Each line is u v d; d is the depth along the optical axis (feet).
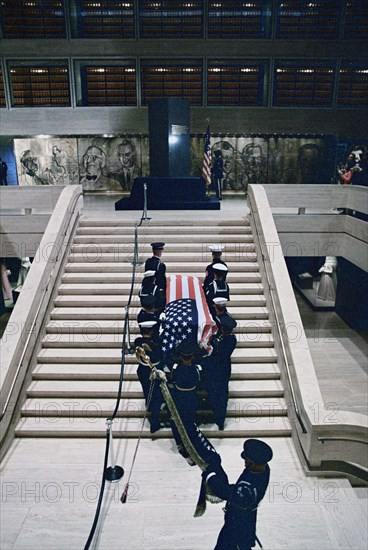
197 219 38.65
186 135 50.24
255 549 15.71
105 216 41.14
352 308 53.11
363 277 50.62
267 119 66.80
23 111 66.13
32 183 70.03
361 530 16.65
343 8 62.64
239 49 64.34
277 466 20.31
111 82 66.90
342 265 56.03
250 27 64.34
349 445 19.26
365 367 42.01
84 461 20.52
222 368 21.43
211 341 21.59
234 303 30.48
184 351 18.65
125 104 67.62
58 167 69.41
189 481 19.20
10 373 22.02
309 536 16.34
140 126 66.85
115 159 69.31
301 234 41.01
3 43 63.67
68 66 65.26
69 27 63.16
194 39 63.93
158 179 46.52
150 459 20.62
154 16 63.72
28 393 24.20
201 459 17.43
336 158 68.59
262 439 22.31
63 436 22.34
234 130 67.26
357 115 66.59
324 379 39.42
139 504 17.88
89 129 66.95
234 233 37.60
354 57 64.75
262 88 67.15
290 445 21.88
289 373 23.04
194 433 18.54
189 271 33.58
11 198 38.37
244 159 69.46
